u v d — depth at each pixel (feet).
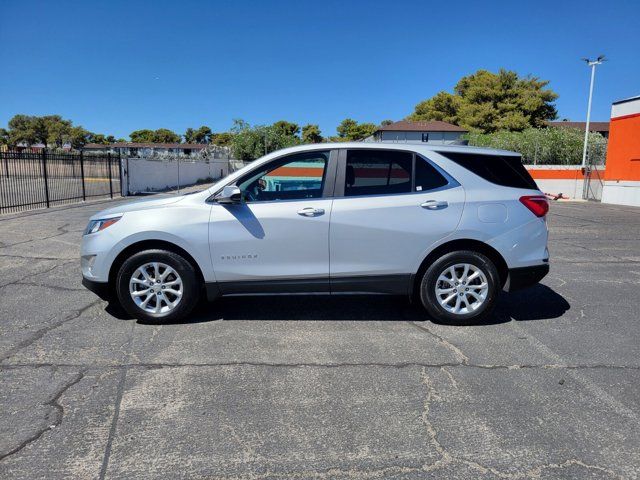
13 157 59.72
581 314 18.21
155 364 13.43
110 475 8.86
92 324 16.53
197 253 15.98
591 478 8.86
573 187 83.30
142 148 269.03
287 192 16.37
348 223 15.94
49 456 9.37
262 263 16.08
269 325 16.62
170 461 9.27
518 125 161.89
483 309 16.48
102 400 11.46
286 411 11.08
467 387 12.28
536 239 16.52
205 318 17.28
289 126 276.41
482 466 9.19
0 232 36.32
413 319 17.38
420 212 16.06
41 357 13.82
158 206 16.35
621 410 11.23
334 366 13.43
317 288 16.25
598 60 81.15
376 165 16.39
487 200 16.28
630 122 69.31
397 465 9.20
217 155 151.33
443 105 209.87
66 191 72.23
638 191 68.08
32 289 20.74
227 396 11.72
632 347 15.01
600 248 32.81
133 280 16.25
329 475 8.90
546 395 11.90
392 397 11.75
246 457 9.41
